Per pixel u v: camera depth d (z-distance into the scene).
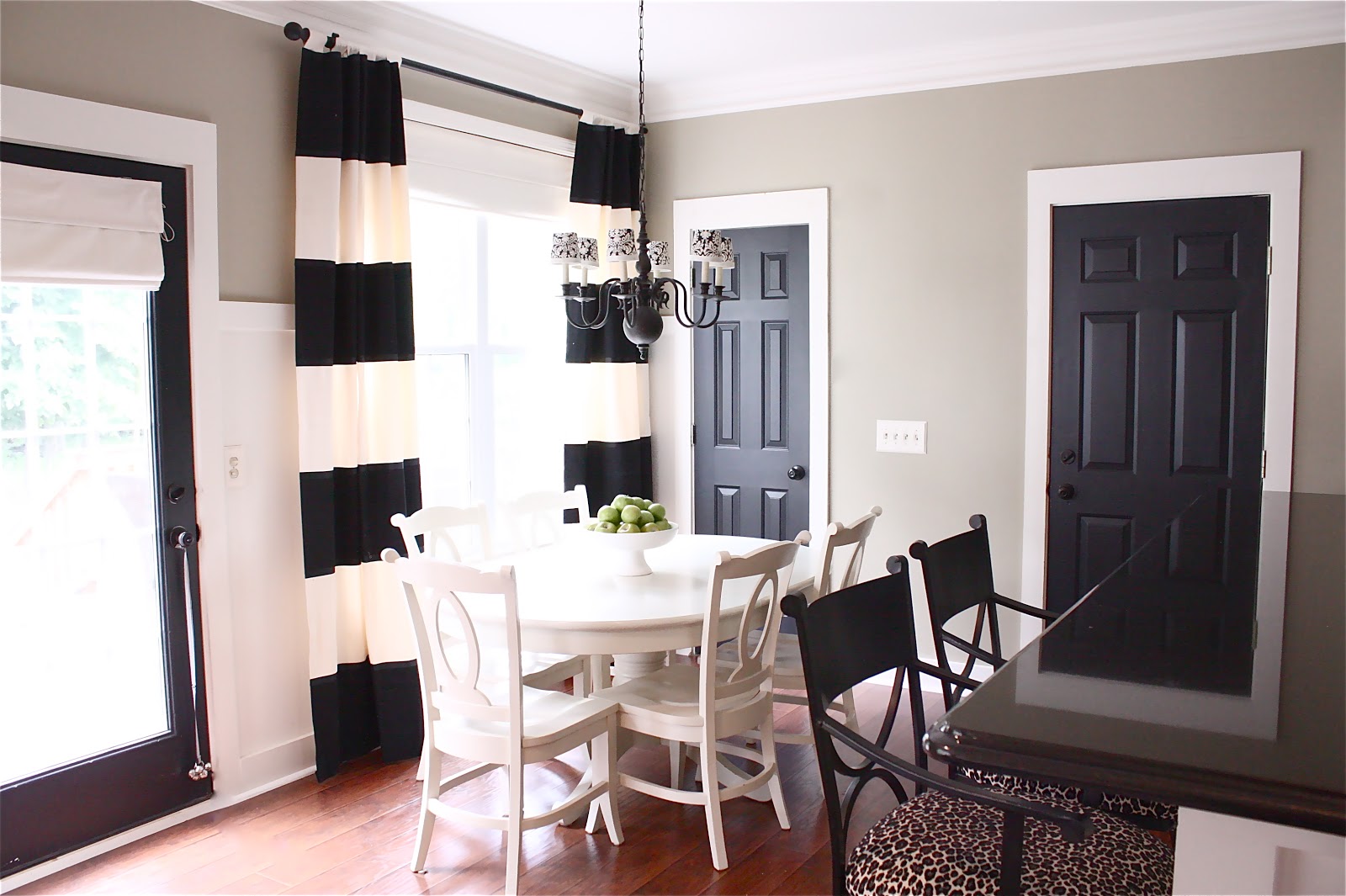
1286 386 3.47
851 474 4.27
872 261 4.15
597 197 4.28
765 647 2.79
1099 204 3.73
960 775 2.02
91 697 2.78
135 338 2.83
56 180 2.57
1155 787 1.06
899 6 3.38
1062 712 1.24
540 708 2.71
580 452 4.32
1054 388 3.85
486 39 3.70
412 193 3.60
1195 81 3.55
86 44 2.63
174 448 2.91
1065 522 3.87
